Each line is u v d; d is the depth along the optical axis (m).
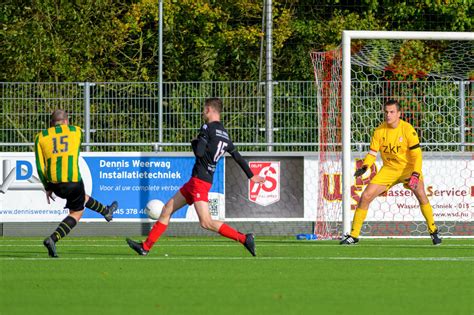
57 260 32.22
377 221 47.00
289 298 22.80
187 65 66.62
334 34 67.50
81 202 33.81
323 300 22.47
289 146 47.16
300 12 70.06
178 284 25.42
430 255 34.50
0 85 46.97
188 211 46.94
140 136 47.09
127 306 21.48
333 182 46.88
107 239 44.62
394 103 39.19
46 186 33.59
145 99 47.06
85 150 47.28
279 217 46.84
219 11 66.81
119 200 47.00
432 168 47.34
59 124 33.84
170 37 66.31
